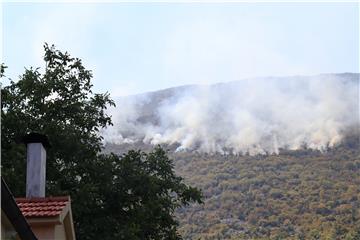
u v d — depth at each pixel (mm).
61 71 66438
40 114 64312
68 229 36219
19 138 60469
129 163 63375
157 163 66375
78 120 65312
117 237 57312
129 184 62344
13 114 61531
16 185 55062
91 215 59500
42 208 34000
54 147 61500
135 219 60125
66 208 34500
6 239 25250
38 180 39125
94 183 61844
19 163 56719
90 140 64688
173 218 65250
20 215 24484
